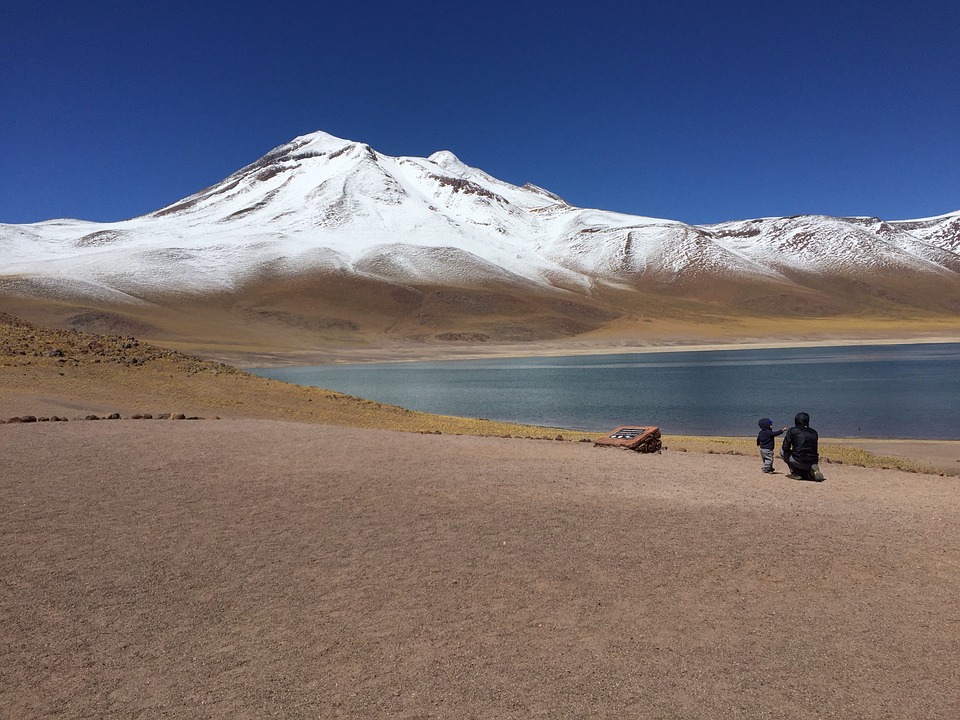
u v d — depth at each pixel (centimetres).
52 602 568
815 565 675
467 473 1048
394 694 448
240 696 445
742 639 526
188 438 1289
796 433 1150
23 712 430
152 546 691
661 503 899
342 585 607
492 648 505
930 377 5709
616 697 449
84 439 1235
